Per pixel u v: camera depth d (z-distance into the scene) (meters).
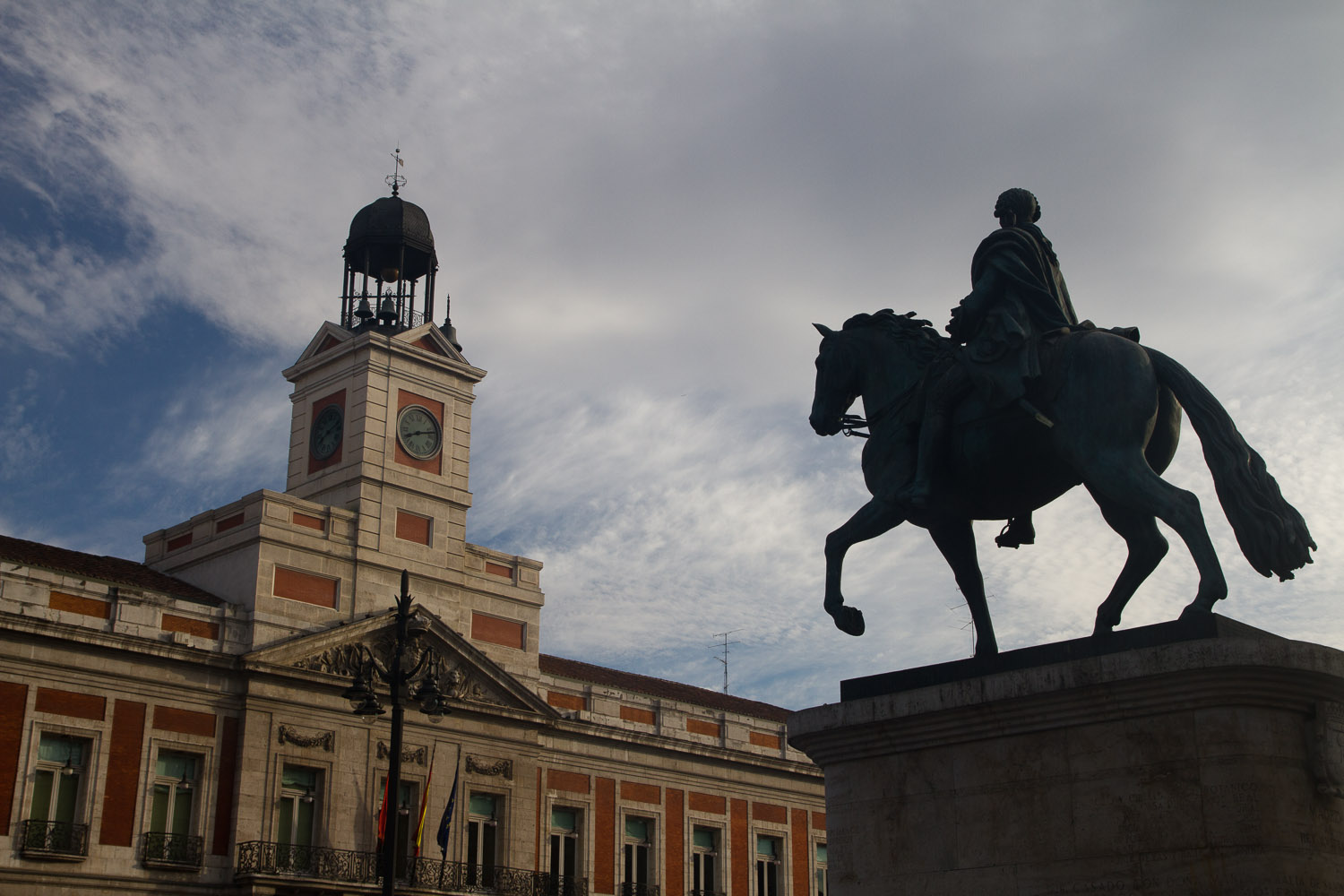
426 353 44.00
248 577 38.12
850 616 9.04
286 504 39.25
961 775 8.12
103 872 33.09
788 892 49.25
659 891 45.41
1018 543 9.26
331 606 39.44
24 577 33.47
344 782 37.97
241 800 35.75
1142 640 7.75
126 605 35.06
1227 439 7.90
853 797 8.56
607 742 45.56
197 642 36.19
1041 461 8.54
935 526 9.18
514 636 44.19
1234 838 7.09
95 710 34.00
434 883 38.59
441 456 43.72
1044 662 8.13
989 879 7.84
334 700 38.38
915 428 9.12
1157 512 7.84
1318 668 7.23
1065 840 7.62
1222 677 7.24
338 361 43.78
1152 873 7.29
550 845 43.34
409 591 41.28
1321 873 7.05
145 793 34.34
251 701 36.62
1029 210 9.16
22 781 32.25
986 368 8.62
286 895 35.69
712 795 48.22
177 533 41.22
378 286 46.78
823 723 8.73
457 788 40.47
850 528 9.23
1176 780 7.33
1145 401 8.09
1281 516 7.75
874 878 8.33
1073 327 8.74
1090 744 7.67
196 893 34.66
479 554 44.06
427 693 21.88
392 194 47.22
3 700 32.38
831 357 9.82
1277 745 7.21
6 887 31.31
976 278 8.97
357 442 42.06
